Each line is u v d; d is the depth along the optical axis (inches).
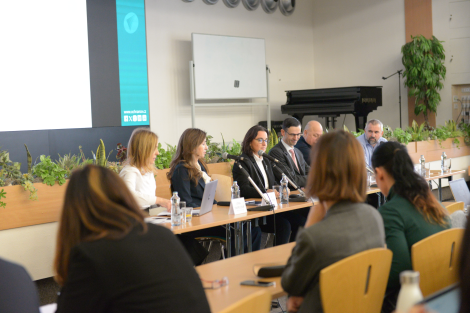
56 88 264.2
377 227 61.7
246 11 368.5
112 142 288.0
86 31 274.4
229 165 182.2
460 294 22.6
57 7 263.0
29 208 130.5
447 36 355.6
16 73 249.9
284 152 163.8
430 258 65.7
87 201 45.8
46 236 134.1
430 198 72.7
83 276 42.4
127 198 47.9
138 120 301.1
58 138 265.1
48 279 142.9
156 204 125.0
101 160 151.7
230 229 129.3
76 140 272.4
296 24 406.0
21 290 43.9
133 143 123.2
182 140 132.4
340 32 404.5
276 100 391.5
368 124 189.5
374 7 385.7
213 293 62.1
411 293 39.8
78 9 270.5
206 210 120.9
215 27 348.5
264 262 75.8
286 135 165.5
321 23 414.6
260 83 358.9
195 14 336.8
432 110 348.5
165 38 320.8
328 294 53.6
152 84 314.0
